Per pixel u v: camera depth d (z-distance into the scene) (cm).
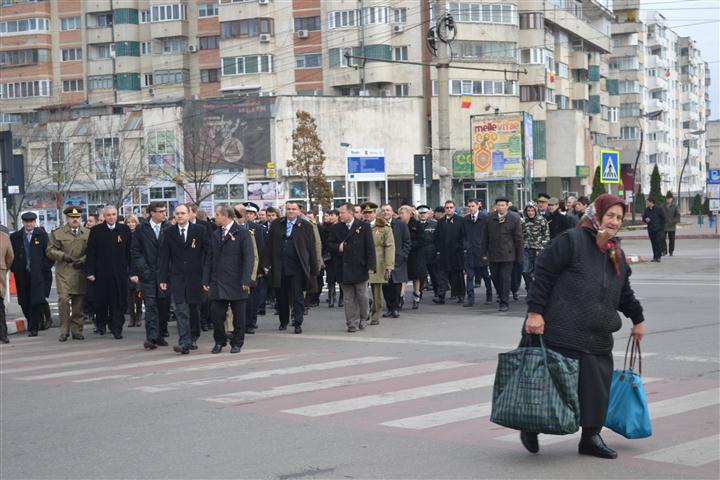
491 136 6494
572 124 7556
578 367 727
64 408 1062
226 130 6606
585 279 731
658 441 812
